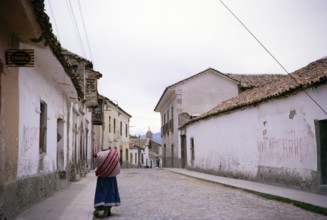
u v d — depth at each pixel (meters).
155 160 71.88
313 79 11.60
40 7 6.65
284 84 14.91
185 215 8.21
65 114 14.91
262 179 15.36
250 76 34.84
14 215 7.57
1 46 6.74
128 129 52.19
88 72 22.88
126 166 49.31
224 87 33.25
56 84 12.75
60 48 9.16
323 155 11.51
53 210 8.59
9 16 6.52
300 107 12.55
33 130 9.44
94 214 8.20
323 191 11.14
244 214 8.32
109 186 8.14
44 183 10.73
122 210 8.98
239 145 17.88
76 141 18.55
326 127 11.59
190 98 32.78
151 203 10.13
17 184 7.91
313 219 7.77
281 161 13.85
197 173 22.97
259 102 15.48
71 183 15.88
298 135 12.70
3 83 6.88
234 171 18.45
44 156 10.84
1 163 6.69
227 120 19.48
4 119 6.92
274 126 14.39
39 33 7.68
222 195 11.95
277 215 8.22
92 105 23.25
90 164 27.67
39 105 10.09
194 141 26.11
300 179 12.52
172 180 18.45
